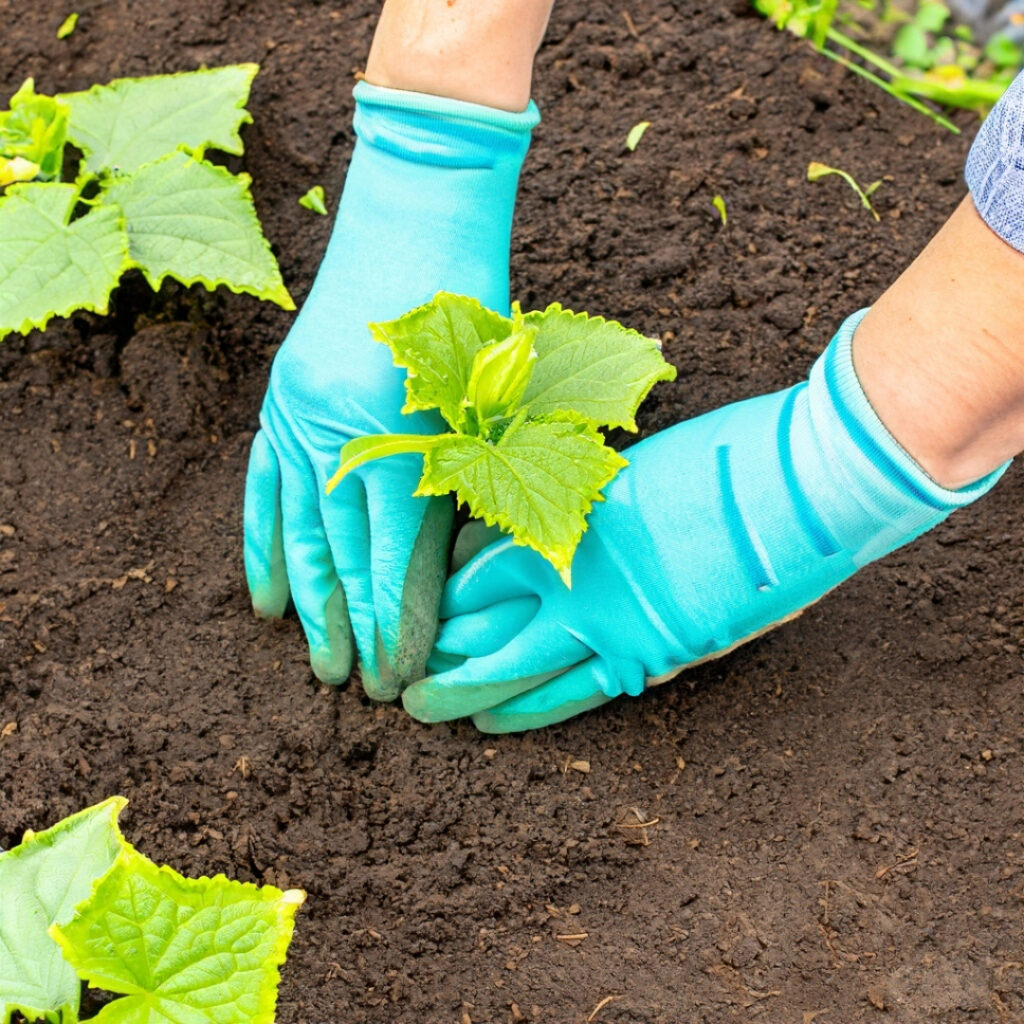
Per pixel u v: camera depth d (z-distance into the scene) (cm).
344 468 94
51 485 113
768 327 116
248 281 110
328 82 124
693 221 119
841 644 109
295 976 101
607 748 107
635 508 99
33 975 94
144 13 127
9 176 113
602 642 101
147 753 106
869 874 103
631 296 117
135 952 90
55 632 109
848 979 100
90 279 108
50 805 104
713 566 98
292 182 121
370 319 101
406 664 105
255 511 106
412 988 101
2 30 127
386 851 104
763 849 104
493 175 102
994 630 109
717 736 107
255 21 126
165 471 113
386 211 102
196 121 117
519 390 97
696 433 100
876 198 121
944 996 100
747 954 101
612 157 121
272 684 108
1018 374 88
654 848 104
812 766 106
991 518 112
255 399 116
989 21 143
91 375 116
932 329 89
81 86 125
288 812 105
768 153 122
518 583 103
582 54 125
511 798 106
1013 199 86
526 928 103
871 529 95
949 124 124
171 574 111
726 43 126
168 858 103
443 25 98
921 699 107
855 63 130
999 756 105
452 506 105
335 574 105
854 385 93
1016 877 102
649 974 101
